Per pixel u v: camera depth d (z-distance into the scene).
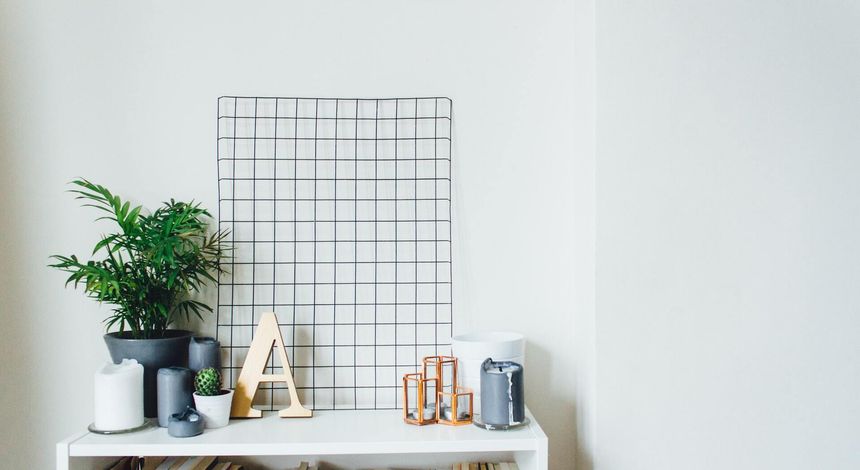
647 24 1.41
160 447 1.20
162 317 1.45
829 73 1.44
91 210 1.51
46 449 1.50
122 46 1.51
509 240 1.54
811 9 1.44
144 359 1.37
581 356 1.49
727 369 1.42
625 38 1.41
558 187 1.54
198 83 1.51
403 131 1.53
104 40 1.50
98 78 1.50
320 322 1.52
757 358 1.42
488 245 1.54
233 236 1.51
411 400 1.52
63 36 1.50
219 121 1.51
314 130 1.52
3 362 1.49
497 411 1.30
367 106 1.53
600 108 1.40
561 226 1.54
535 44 1.54
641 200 1.40
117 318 1.44
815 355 1.43
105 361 1.51
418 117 1.53
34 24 1.50
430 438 1.26
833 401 1.43
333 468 1.51
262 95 1.52
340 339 1.52
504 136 1.54
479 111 1.54
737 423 1.42
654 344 1.40
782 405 1.42
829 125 1.44
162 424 1.32
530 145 1.54
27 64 1.50
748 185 1.42
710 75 1.42
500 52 1.54
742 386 1.42
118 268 1.38
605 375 1.40
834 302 1.43
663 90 1.41
